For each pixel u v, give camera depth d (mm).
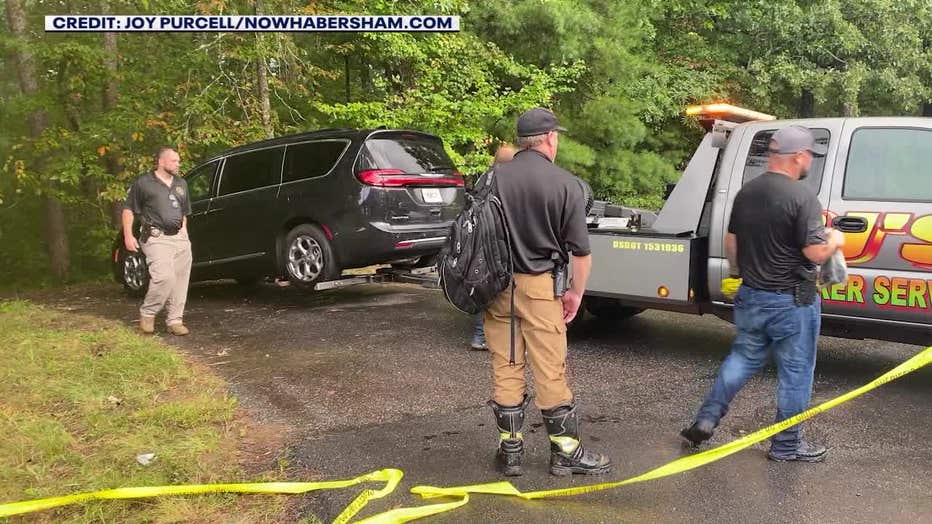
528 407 4504
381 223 7078
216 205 8234
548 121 3355
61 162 10859
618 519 3016
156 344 5918
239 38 10516
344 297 8586
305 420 4316
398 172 7211
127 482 3311
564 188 3283
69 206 13352
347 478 3479
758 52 17125
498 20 12680
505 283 3322
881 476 3414
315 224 7500
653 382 4996
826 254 3285
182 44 11750
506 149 5242
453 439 3979
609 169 14484
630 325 6742
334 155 7371
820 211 3316
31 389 4621
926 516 3021
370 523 2912
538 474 3500
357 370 5359
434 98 11352
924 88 16328
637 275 5355
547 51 12977
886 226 4457
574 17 12688
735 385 3621
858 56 16516
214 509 3119
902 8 15938
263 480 3447
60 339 5969
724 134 5195
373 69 13383
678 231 5336
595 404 4555
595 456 3516
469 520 3014
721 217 5047
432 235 7426
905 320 4469
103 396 4527
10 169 11414
